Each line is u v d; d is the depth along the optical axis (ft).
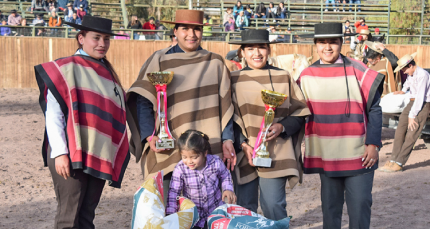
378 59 30.53
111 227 15.87
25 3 75.25
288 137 12.67
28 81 61.98
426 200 19.16
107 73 11.59
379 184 21.99
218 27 71.00
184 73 12.19
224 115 12.21
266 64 13.17
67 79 10.72
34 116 40.78
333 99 12.49
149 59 12.59
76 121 10.62
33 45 61.77
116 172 11.28
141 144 12.56
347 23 74.02
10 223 16.01
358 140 12.34
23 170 23.90
